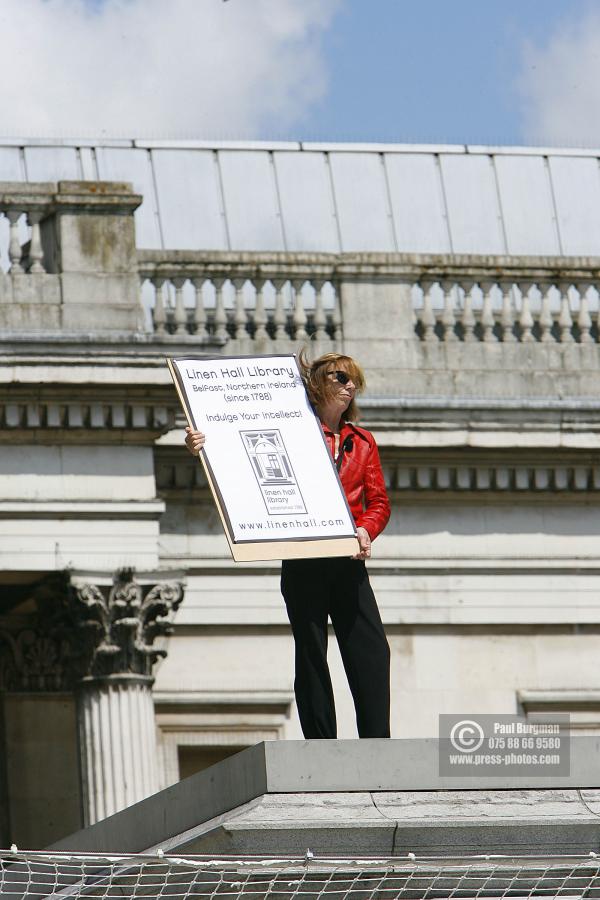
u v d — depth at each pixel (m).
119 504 43.00
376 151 55.94
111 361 42.22
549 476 47.12
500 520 47.25
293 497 22.06
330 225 54.38
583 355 47.78
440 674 46.69
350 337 46.50
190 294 47.69
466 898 19.89
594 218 56.88
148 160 53.97
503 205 56.31
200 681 45.50
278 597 45.84
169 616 43.41
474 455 46.41
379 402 45.53
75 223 43.25
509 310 47.69
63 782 45.66
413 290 47.91
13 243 43.12
